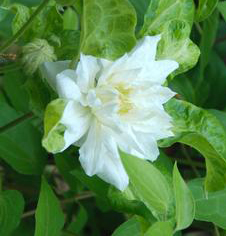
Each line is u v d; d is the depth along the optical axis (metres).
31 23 0.31
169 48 0.30
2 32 0.39
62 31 0.32
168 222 0.26
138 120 0.27
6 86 0.39
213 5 0.32
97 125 0.27
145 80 0.28
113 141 0.27
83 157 0.27
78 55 0.27
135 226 0.32
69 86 0.25
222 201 0.34
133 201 0.30
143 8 0.40
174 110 0.31
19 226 0.39
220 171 0.30
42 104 0.29
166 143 0.30
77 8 0.28
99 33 0.27
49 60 0.30
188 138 0.30
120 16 0.26
